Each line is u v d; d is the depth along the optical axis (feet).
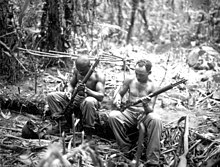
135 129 15.65
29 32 22.31
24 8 20.10
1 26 19.76
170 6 36.68
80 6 23.49
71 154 11.39
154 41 34.09
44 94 18.56
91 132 15.92
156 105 18.94
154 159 14.44
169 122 16.90
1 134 15.84
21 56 21.12
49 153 9.55
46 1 21.76
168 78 22.17
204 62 24.39
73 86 16.69
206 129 16.69
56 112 16.37
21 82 19.98
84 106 15.46
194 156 15.03
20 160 13.93
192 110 18.66
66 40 22.50
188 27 32.71
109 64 23.18
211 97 19.94
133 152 15.35
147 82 15.35
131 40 32.17
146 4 34.81
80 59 15.52
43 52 21.22
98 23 25.85
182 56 26.63
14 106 18.06
